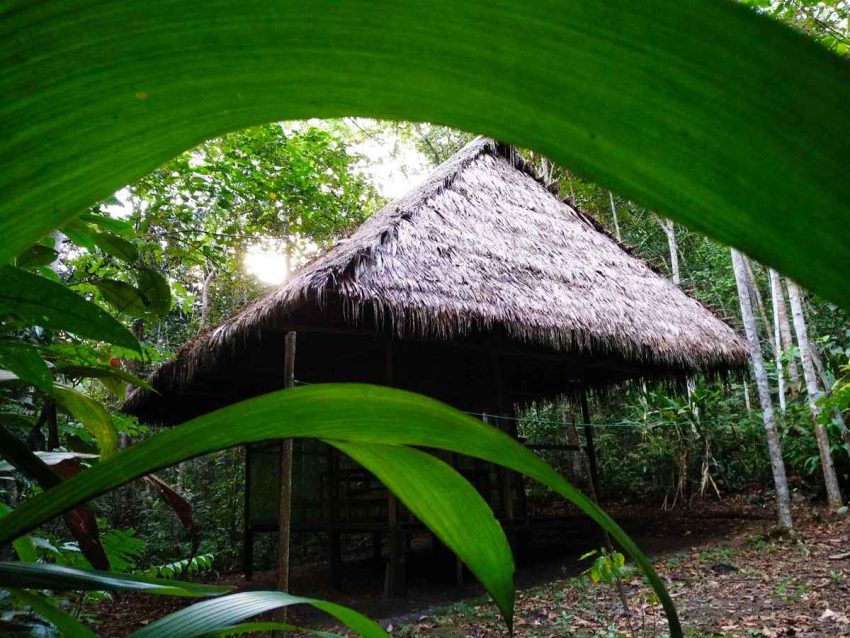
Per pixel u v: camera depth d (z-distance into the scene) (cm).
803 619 369
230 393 790
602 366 719
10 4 19
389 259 475
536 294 552
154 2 18
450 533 46
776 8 370
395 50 18
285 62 19
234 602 47
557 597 469
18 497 156
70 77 20
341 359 751
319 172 856
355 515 577
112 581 44
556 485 36
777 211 17
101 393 663
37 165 21
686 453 967
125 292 112
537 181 798
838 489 754
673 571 525
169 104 20
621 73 17
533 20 17
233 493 951
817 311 1010
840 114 15
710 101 16
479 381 847
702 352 655
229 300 1156
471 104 18
